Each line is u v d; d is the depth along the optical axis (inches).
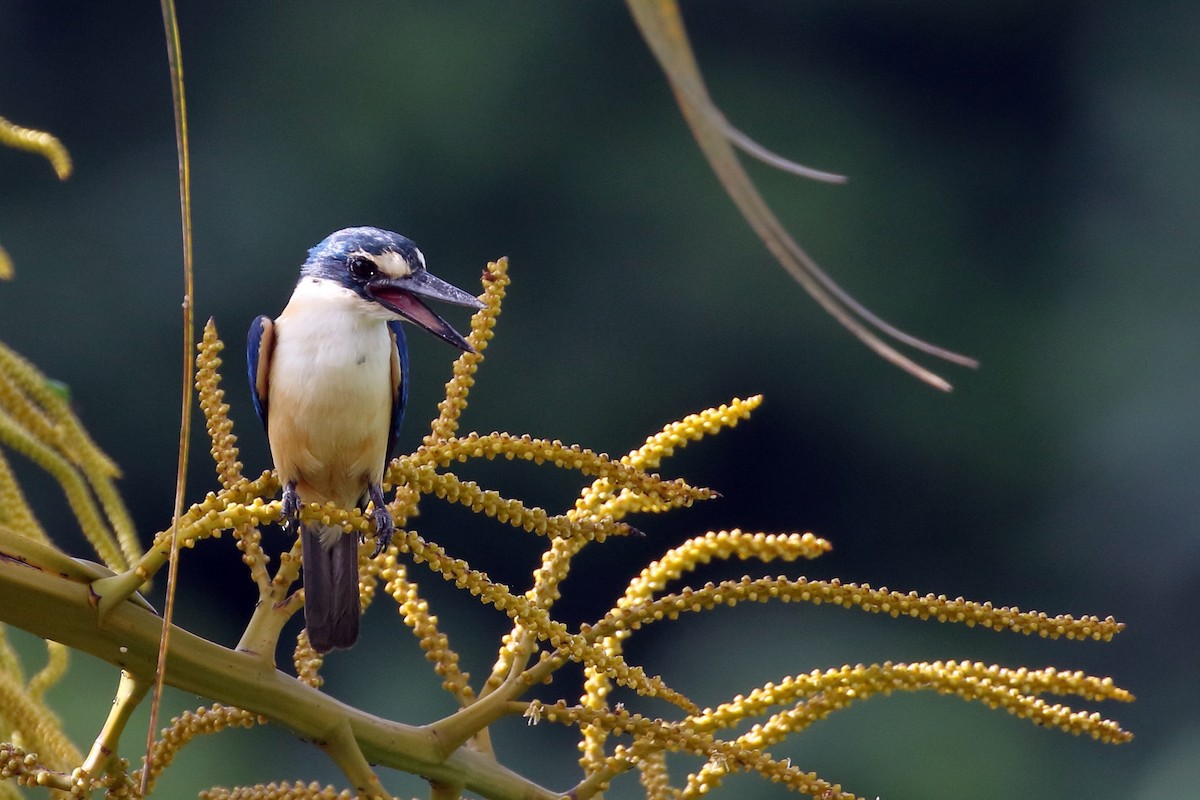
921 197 841.5
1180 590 701.3
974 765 574.6
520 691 116.4
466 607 656.4
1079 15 861.2
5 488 139.2
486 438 115.0
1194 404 749.3
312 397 164.7
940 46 877.2
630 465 120.0
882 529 777.6
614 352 794.8
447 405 121.6
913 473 779.4
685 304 797.2
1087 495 746.8
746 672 643.5
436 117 810.2
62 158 136.3
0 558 104.3
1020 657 674.8
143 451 705.0
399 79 810.2
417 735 114.7
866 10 879.7
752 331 796.6
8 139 134.6
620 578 723.4
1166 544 711.1
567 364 794.2
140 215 749.9
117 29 805.2
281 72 816.3
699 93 71.5
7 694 126.0
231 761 480.1
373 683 614.9
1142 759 617.9
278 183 782.5
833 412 785.6
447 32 831.7
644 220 811.4
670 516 750.5
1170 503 715.4
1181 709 655.1
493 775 116.8
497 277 125.6
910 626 664.4
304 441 166.1
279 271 746.2
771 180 838.5
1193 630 689.0
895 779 578.2
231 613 629.0
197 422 687.1
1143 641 689.0
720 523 776.9
